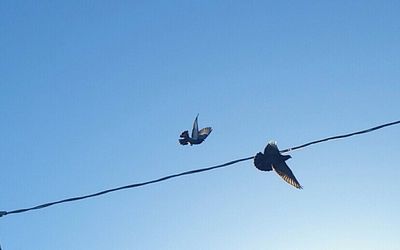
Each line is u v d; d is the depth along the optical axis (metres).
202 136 10.37
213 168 11.05
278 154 9.92
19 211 11.67
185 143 10.42
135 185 11.61
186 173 11.30
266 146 10.03
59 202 11.70
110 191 11.66
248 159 10.54
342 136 10.61
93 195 11.70
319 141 10.54
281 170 9.91
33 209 11.66
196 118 10.52
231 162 10.69
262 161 10.00
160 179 11.48
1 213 11.59
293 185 9.85
